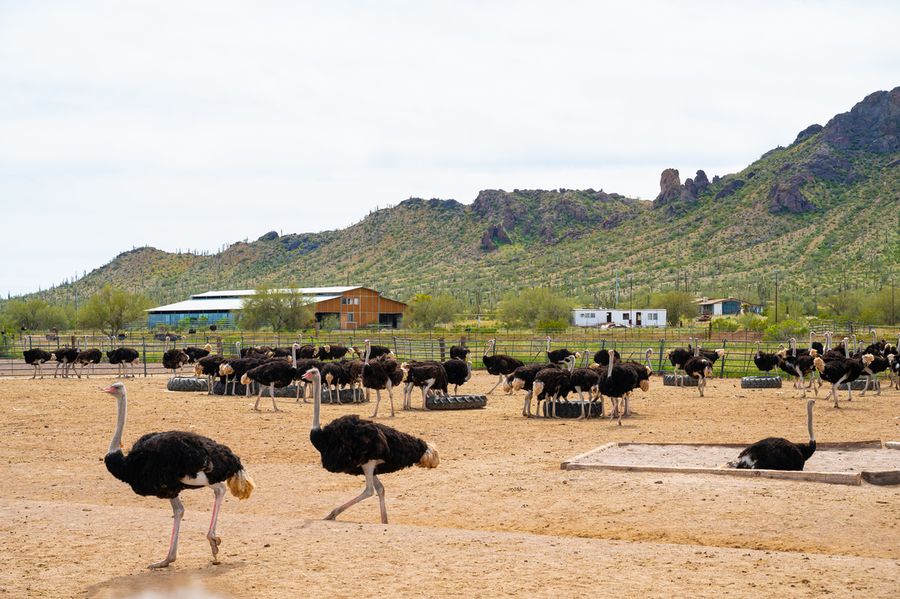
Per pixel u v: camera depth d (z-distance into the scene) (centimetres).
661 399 3175
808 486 1455
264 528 1192
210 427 2372
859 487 1452
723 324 9931
